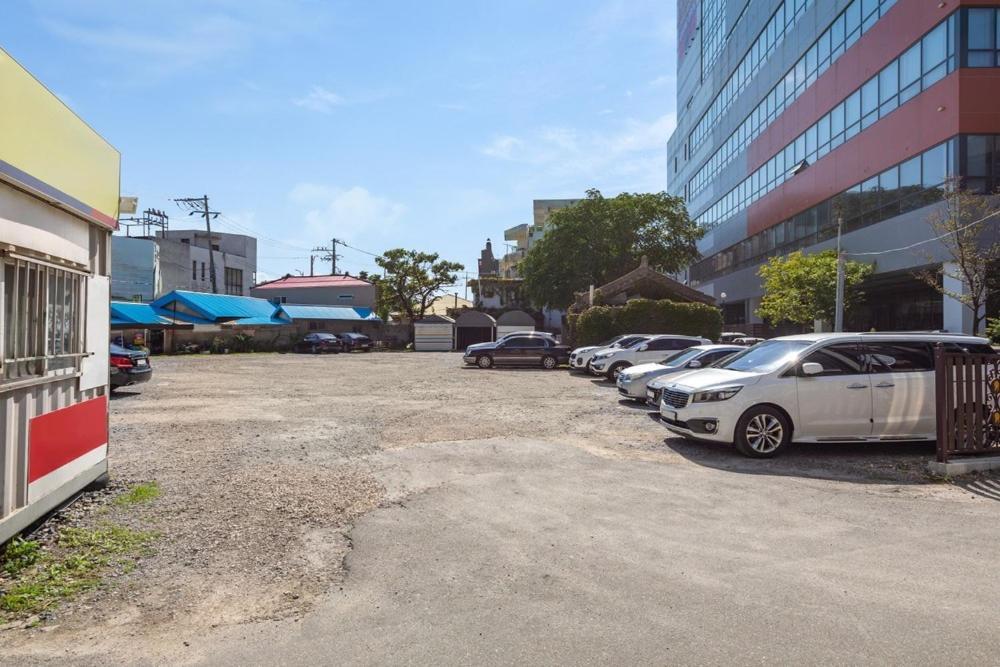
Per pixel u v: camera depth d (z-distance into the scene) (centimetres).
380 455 869
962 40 2114
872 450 908
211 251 5053
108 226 668
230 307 4628
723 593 411
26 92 484
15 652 344
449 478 737
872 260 2627
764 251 3966
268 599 412
